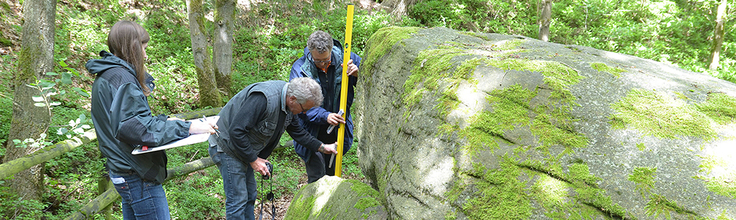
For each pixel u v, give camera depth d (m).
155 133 1.90
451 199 1.56
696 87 1.73
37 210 3.04
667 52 10.64
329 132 3.13
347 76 3.11
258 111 2.36
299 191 2.65
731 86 1.81
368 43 3.46
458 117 1.77
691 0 12.20
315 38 2.88
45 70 3.17
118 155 1.97
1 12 6.25
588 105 1.61
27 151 3.13
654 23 10.73
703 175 1.34
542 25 7.56
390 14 11.62
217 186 4.19
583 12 11.85
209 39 8.87
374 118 2.83
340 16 10.48
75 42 6.37
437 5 11.95
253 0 10.08
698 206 1.27
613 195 1.37
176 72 7.16
